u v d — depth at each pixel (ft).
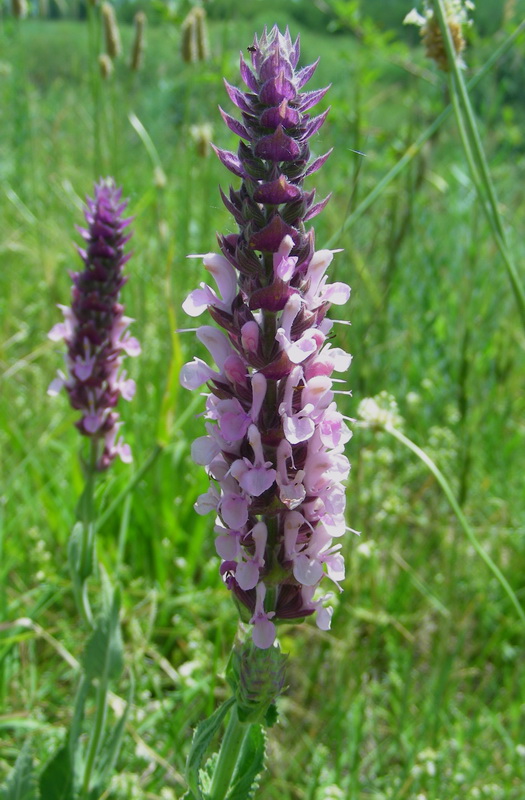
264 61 0.42
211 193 1.48
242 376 0.45
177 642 0.97
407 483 1.21
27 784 0.65
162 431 0.85
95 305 0.72
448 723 0.86
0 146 1.94
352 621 0.91
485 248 1.40
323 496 0.46
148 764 0.80
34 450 1.11
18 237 1.56
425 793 0.78
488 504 1.15
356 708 0.83
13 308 1.42
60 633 0.95
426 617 1.03
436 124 0.87
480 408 1.19
